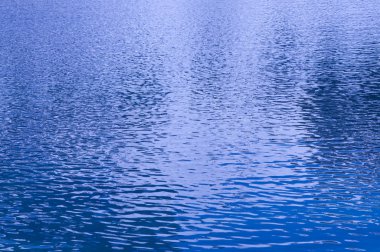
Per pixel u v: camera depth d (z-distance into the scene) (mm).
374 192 33562
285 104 55969
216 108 55906
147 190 35250
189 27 123375
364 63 74062
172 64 82062
